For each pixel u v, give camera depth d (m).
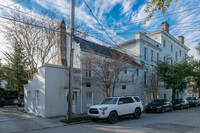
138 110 12.16
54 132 7.75
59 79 12.96
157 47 26.34
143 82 22.89
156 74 21.81
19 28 18.50
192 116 12.87
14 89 27.66
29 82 14.88
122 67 13.08
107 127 8.73
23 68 23.69
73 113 13.98
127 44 24.58
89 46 17.03
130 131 7.62
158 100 17.41
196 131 7.46
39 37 19.56
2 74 23.05
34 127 8.80
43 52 20.30
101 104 11.05
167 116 13.08
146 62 23.81
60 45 17.41
